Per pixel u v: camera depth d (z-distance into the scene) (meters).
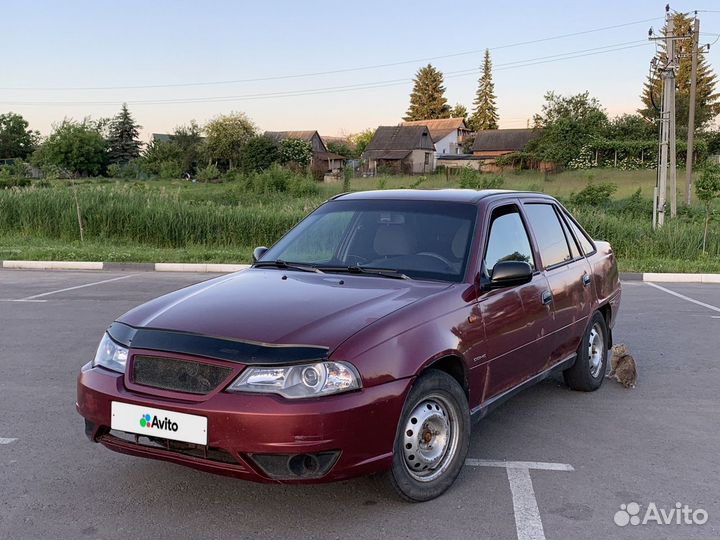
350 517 3.54
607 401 5.63
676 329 8.62
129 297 10.62
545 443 4.65
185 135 80.75
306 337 3.29
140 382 3.41
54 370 6.41
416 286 4.02
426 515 3.57
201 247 17.61
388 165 73.31
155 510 3.61
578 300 5.37
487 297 4.17
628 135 59.88
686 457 4.43
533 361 4.70
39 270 14.41
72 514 3.57
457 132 90.44
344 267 4.41
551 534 3.40
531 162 61.31
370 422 3.27
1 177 50.84
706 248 17.08
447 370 3.98
